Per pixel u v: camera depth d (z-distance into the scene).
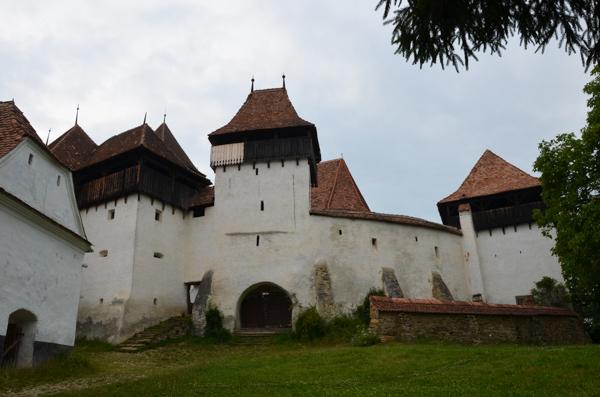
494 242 30.84
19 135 13.44
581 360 12.30
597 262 18.00
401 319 19.95
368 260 27.23
